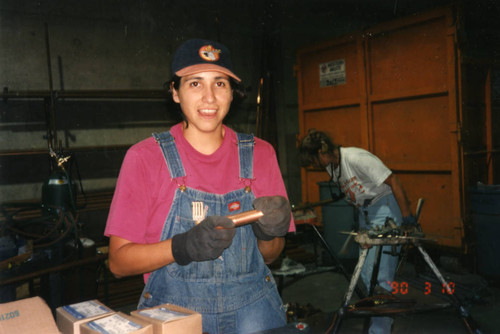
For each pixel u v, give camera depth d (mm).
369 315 1953
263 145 1193
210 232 834
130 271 941
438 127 3523
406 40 3664
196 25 4719
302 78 4719
